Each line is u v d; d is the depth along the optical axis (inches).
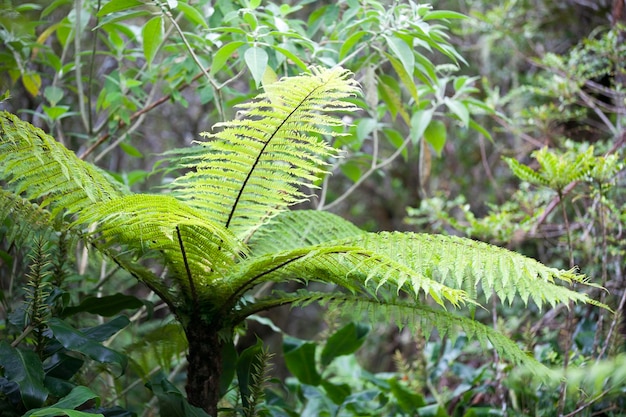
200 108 228.1
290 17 220.4
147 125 226.2
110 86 130.4
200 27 130.0
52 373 95.3
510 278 90.3
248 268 92.3
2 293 107.1
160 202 82.9
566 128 180.9
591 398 109.3
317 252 87.4
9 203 91.5
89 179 89.0
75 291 122.4
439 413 128.1
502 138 215.2
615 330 113.9
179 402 94.0
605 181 117.5
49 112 128.1
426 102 138.2
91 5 134.1
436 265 91.0
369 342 226.7
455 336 95.1
